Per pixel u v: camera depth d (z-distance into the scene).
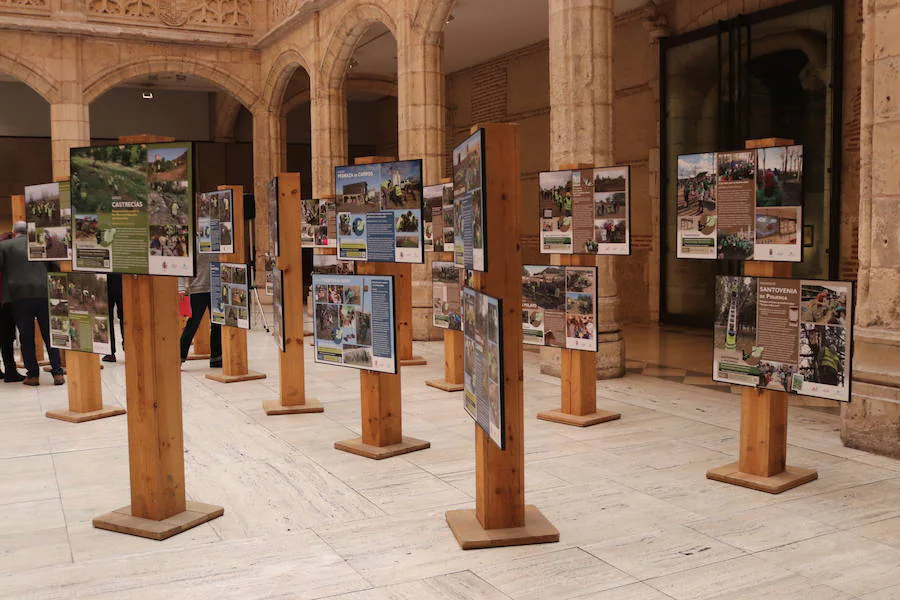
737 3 11.23
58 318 6.80
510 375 4.14
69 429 6.69
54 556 4.04
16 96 19.84
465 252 4.43
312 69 14.80
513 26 14.38
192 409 7.33
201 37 16.86
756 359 4.94
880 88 5.47
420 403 7.46
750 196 5.06
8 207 19.92
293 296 7.21
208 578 3.76
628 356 9.91
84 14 16.02
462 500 4.80
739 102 11.05
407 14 11.42
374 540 4.19
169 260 4.11
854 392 5.75
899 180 5.38
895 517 4.44
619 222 6.30
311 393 8.02
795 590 3.56
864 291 5.66
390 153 21.80
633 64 13.39
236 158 21.66
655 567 3.80
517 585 3.63
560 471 5.31
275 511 4.64
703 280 12.30
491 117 17.38
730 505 4.64
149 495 4.41
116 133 20.77
